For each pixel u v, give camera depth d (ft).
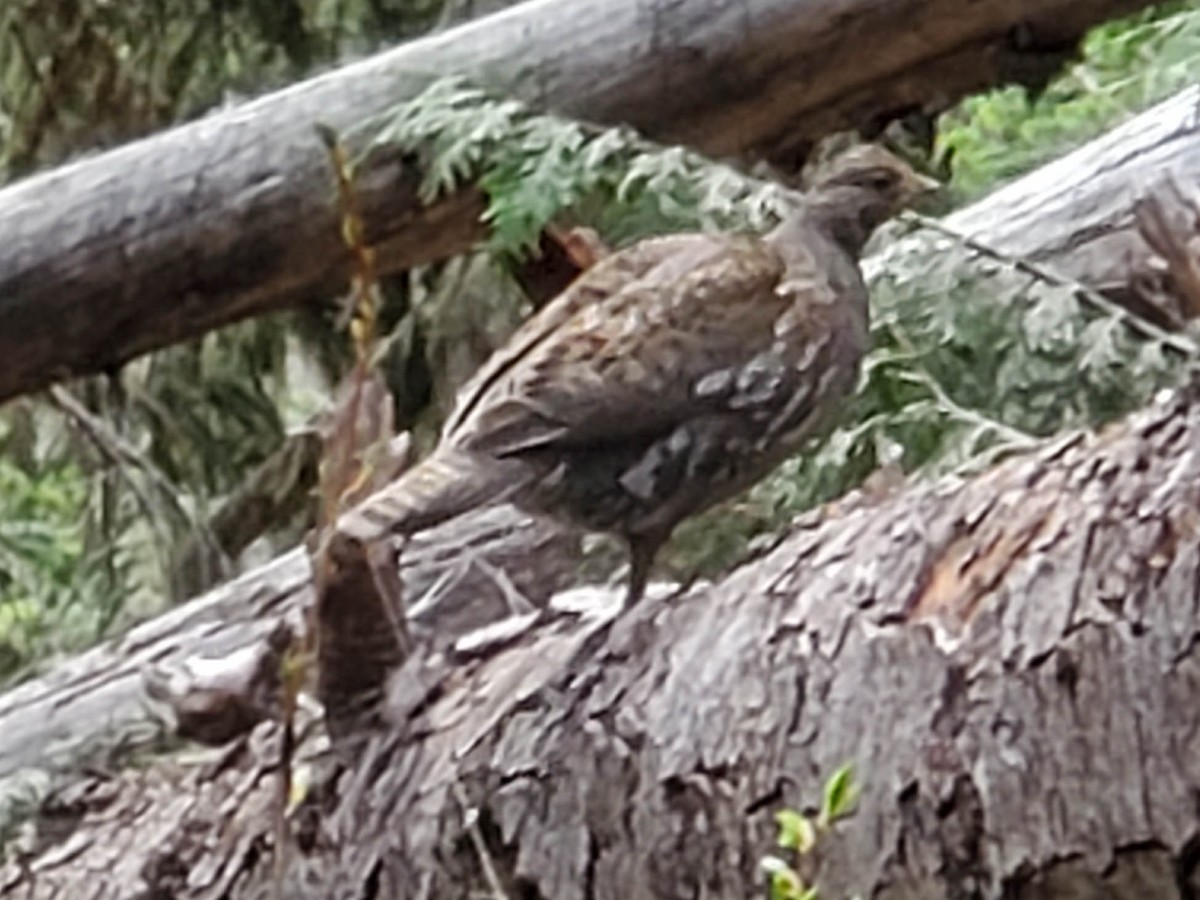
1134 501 10.59
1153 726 10.21
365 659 11.44
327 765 11.51
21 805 14.16
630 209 14.42
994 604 10.61
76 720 15.98
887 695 10.61
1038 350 15.67
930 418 15.29
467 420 12.26
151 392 24.23
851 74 14.12
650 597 12.05
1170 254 13.24
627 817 10.94
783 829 10.02
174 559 22.90
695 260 13.04
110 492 23.85
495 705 11.34
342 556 11.28
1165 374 15.37
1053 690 10.36
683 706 10.96
